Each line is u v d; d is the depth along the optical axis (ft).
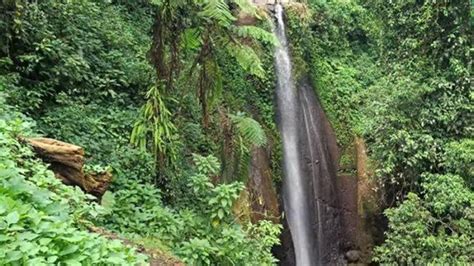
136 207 18.92
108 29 29.30
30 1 24.53
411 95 34.78
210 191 20.54
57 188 14.08
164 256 15.92
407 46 37.83
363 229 37.40
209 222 19.70
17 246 9.34
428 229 31.19
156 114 20.24
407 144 33.68
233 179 24.02
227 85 36.27
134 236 16.60
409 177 34.58
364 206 37.55
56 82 23.58
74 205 14.16
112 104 25.48
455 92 34.83
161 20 21.07
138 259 11.46
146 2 35.01
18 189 11.57
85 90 24.94
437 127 34.71
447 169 32.91
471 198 30.63
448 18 36.40
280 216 33.81
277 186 36.45
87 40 26.86
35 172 14.28
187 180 22.68
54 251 9.57
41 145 16.21
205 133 26.43
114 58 27.55
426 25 36.88
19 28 22.50
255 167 33.37
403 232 31.30
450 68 35.42
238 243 18.71
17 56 22.80
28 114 21.17
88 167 17.88
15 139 15.24
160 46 21.27
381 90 37.14
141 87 27.25
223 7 19.51
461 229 30.42
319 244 37.42
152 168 21.42
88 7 28.50
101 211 14.73
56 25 25.61
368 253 36.78
